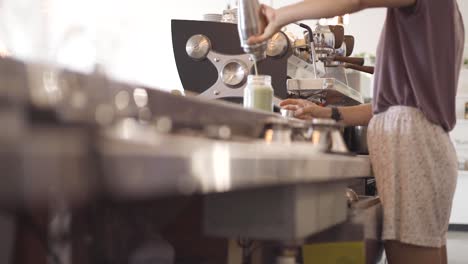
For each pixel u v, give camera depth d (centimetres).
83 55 93
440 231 202
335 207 152
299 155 112
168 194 78
